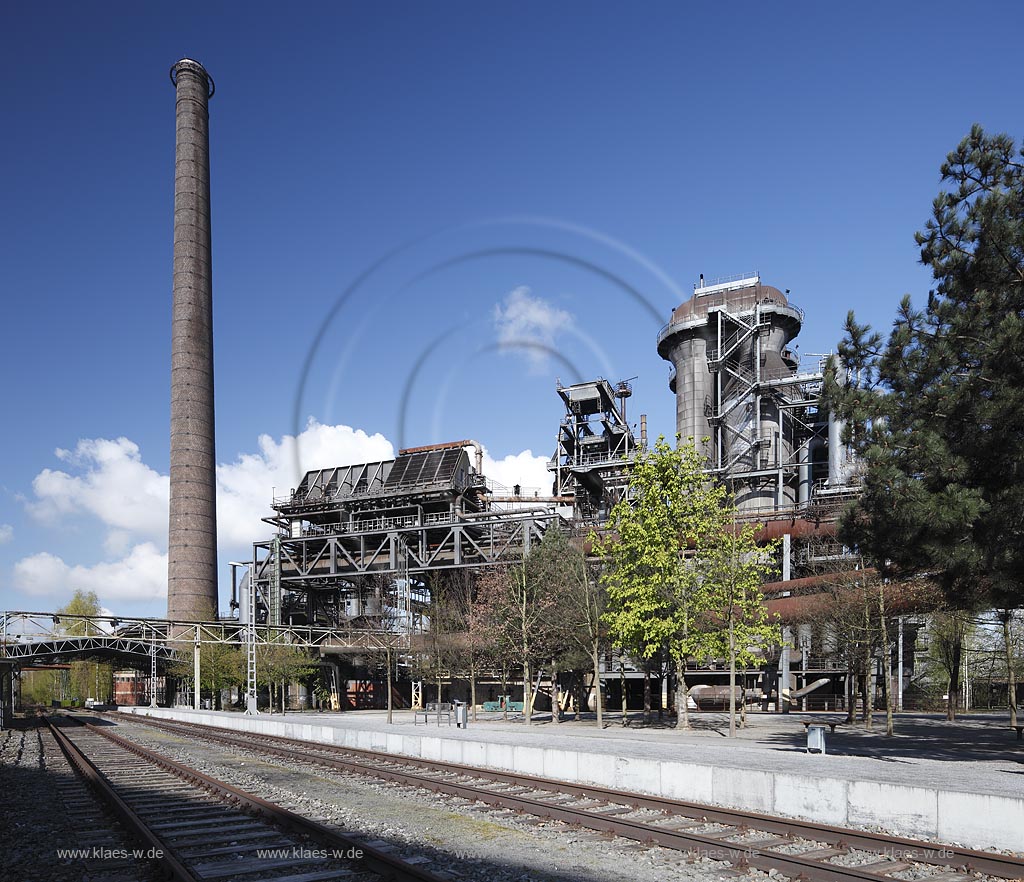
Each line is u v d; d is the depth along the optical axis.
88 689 143.25
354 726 40.62
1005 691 65.56
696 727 42.66
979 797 12.38
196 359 116.62
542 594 53.50
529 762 21.53
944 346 20.67
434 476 97.19
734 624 39.22
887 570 24.89
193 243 119.81
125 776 22.22
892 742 30.52
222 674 88.50
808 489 92.75
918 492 19.41
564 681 73.56
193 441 113.69
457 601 76.06
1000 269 20.56
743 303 104.25
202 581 110.62
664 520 40.34
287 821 13.95
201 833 13.46
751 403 98.81
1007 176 20.50
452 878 10.91
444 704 85.12
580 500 103.81
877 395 21.34
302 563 103.12
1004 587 21.80
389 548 96.06
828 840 12.71
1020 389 18.12
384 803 16.98
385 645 71.31
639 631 40.38
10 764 27.86
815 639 53.56
